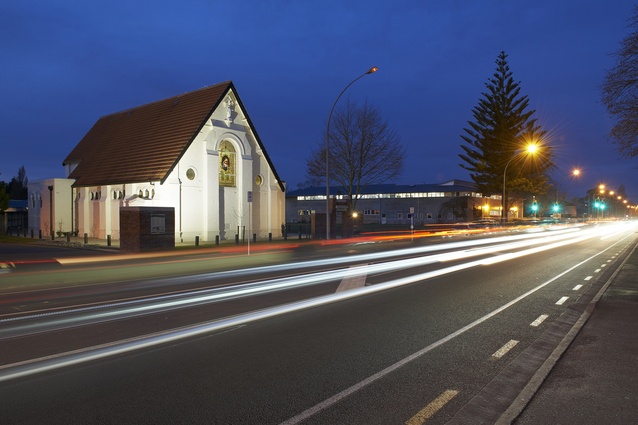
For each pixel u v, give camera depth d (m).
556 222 80.81
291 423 4.27
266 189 36.28
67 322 8.17
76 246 27.72
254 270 15.73
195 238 29.89
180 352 6.39
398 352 6.41
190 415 4.43
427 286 12.15
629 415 4.31
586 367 5.67
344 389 5.08
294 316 8.59
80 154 40.88
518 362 5.96
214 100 31.91
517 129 61.72
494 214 83.88
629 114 16.69
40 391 5.02
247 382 5.28
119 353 6.36
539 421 4.20
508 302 10.01
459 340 7.03
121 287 12.27
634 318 8.36
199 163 31.45
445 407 4.62
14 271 16.08
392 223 78.19
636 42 16.09
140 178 30.48
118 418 4.37
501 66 60.91
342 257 20.53
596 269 16.25
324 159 44.91
